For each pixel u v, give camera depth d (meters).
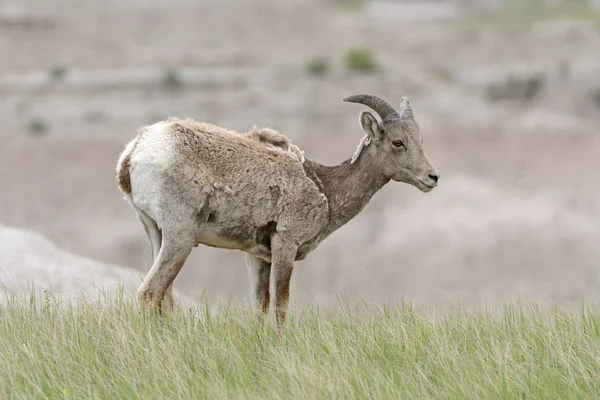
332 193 36.78
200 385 27.17
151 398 26.36
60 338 30.88
